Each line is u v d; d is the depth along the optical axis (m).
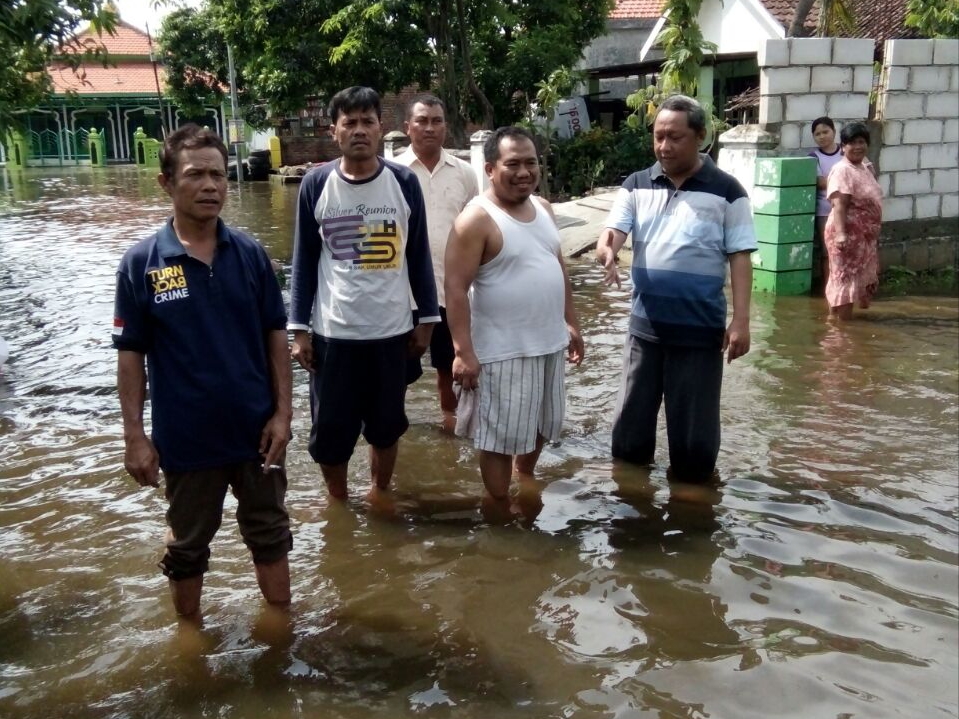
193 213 3.20
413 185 4.41
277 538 3.52
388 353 4.38
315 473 5.03
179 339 3.24
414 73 20.30
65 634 3.46
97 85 43.19
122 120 44.62
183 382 3.25
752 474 4.87
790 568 3.93
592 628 3.49
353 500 4.67
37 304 9.55
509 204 4.34
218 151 3.23
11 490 4.80
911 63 9.98
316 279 4.44
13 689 3.12
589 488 4.75
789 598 3.70
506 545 4.15
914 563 3.96
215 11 21.77
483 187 12.74
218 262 3.29
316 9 20.11
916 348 7.25
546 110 17.84
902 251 10.42
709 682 3.16
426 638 3.42
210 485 3.35
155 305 3.21
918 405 5.89
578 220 13.55
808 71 9.63
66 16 7.69
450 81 19.53
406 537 4.25
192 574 3.47
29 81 11.17
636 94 14.41
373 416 4.50
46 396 6.39
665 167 4.61
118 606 3.66
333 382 4.36
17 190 26.25
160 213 19.08
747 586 3.79
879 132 10.05
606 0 22.23
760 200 9.47
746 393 6.13
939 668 3.25
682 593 3.73
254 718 2.97
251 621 3.54
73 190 25.97
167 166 3.21
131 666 3.25
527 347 4.34
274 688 3.12
